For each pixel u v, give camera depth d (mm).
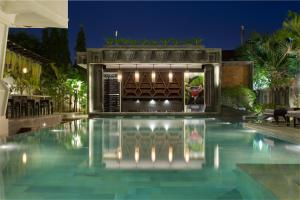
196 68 18938
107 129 10484
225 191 3447
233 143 7180
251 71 18828
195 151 6047
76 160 5125
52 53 24750
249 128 10812
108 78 18984
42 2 9492
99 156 5465
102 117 17297
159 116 17500
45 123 13508
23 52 14289
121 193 3377
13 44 12680
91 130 10172
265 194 3266
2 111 9570
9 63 13320
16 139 7906
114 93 18969
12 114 11930
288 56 19328
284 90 16422
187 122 13625
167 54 17469
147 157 5391
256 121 12703
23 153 5797
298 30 16812
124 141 7477
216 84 17750
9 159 5211
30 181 3832
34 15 10250
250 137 8328
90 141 7500
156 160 5121
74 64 27797
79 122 13742
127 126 11656
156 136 8500
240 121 14227
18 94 13547
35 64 16047
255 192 3406
